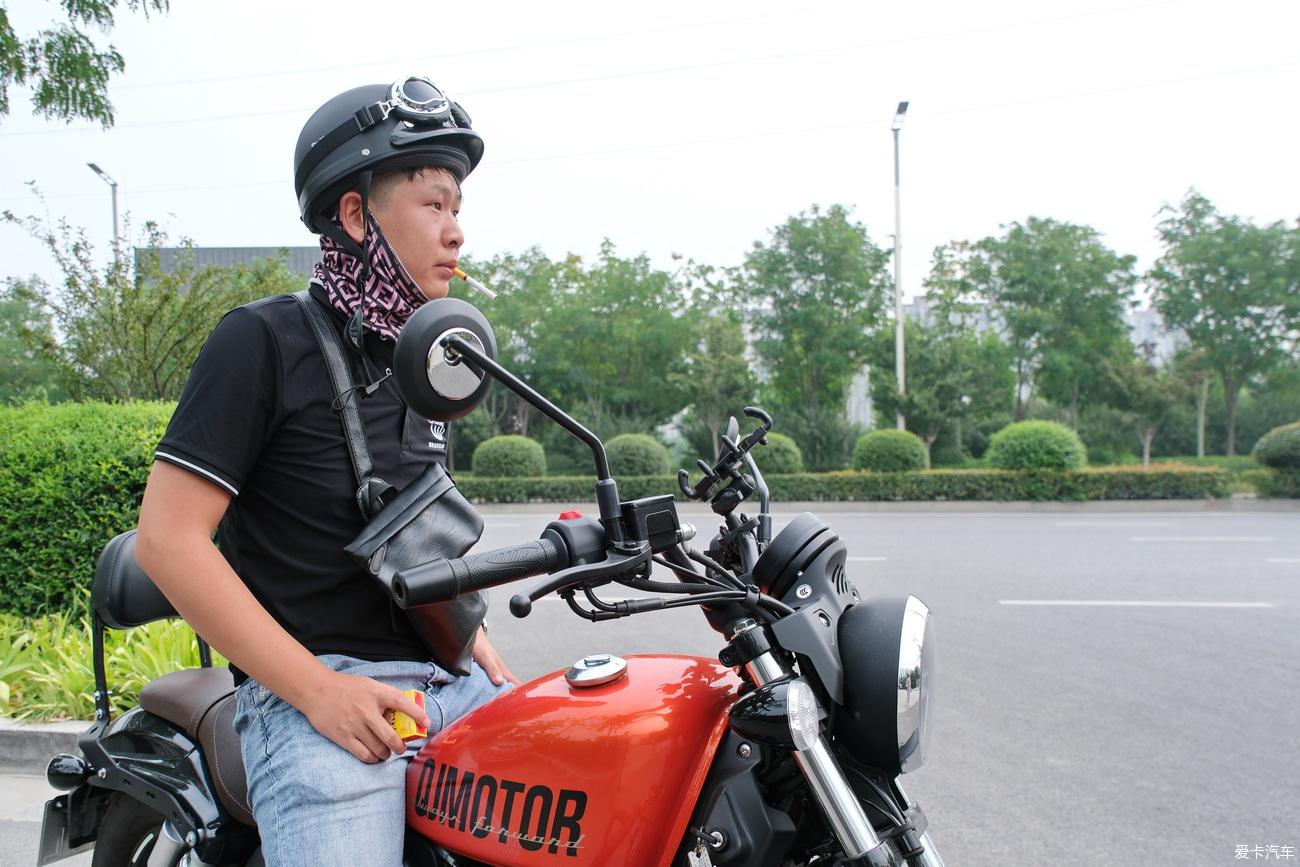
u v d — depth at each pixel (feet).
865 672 4.74
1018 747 14.89
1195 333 89.10
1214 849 11.40
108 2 22.39
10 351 49.75
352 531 5.73
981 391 93.20
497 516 59.62
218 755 6.69
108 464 19.19
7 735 14.75
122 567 7.32
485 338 4.70
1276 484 60.08
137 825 7.66
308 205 5.92
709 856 4.77
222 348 5.44
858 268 91.91
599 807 4.86
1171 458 98.43
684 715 5.03
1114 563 32.91
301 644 5.63
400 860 5.41
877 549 37.14
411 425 6.04
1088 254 96.58
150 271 31.19
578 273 98.37
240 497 5.76
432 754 5.62
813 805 4.99
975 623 23.58
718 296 96.99
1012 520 50.42
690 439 91.40
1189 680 18.51
